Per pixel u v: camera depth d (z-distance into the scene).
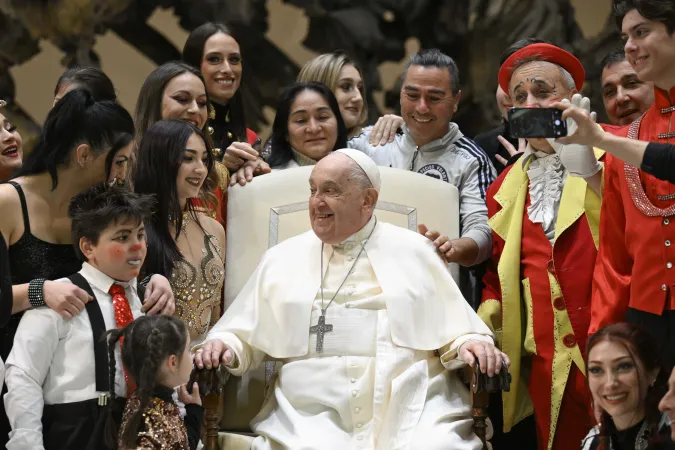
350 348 17.23
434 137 21.19
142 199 15.59
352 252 17.95
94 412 14.88
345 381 16.92
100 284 15.45
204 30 23.14
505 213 18.67
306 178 19.86
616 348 13.77
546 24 40.88
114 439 14.59
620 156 14.42
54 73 43.44
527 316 18.14
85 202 15.48
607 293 16.19
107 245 15.34
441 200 19.69
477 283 20.83
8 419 15.39
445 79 20.69
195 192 17.72
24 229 15.98
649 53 14.84
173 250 17.53
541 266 18.03
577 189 17.95
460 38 42.59
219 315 18.97
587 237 17.83
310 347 17.38
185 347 14.45
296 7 44.06
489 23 41.84
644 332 13.99
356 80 23.59
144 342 14.16
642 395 13.70
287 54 44.19
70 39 43.50
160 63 44.28
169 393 14.34
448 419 16.77
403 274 17.70
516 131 14.16
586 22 40.47
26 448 14.40
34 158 16.14
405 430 16.42
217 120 23.09
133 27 43.91
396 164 21.41
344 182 17.45
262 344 17.67
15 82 43.09
